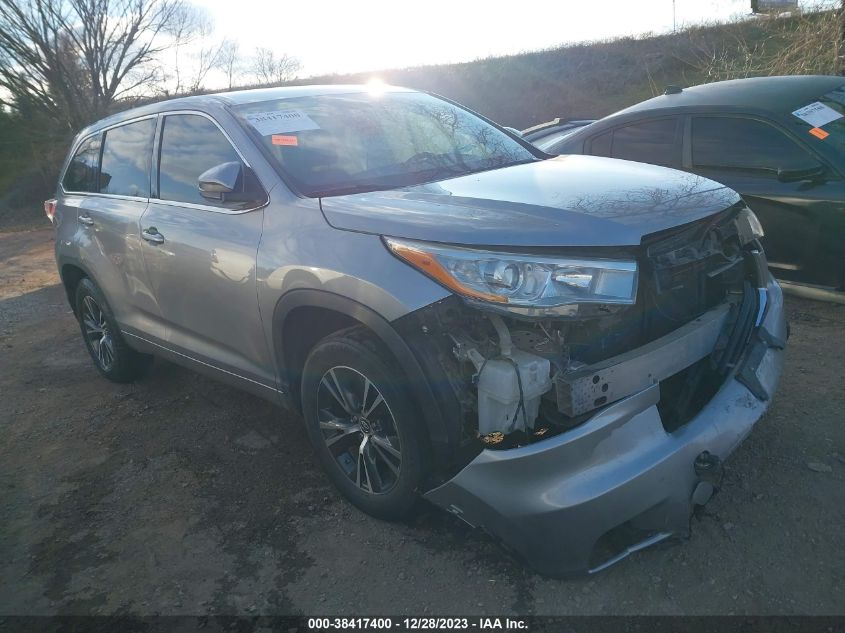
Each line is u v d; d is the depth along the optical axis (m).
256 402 4.50
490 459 2.48
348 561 2.92
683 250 2.78
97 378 5.28
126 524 3.34
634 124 5.90
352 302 2.75
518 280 2.45
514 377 2.43
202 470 3.75
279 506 3.35
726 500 3.02
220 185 3.18
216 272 3.43
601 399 2.49
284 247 3.07
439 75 22.42
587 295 2.46
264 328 3.26
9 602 2.89
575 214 2.62
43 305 7.88
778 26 11.43
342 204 3.00
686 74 16.61
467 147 3.87
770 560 2.67
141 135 4.25
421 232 2.63
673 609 2.49
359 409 2.99
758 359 2.86
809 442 3.35
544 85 20.33
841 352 4.22
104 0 23.58
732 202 3.01
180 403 4.62
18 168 24.92
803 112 5.05
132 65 25.08
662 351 2.63
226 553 3.06
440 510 3.13
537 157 3.98
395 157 3.59
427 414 2.62
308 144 3.50
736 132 5.27
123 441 4.18
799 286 4.93
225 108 3.68
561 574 2.49
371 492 3.04
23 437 4.38
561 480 2.40
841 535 2.76
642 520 2.50
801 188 4.84
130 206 4.15
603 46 21.17
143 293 4.12
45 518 3.47
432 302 2.55
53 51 23.77
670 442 2.50
